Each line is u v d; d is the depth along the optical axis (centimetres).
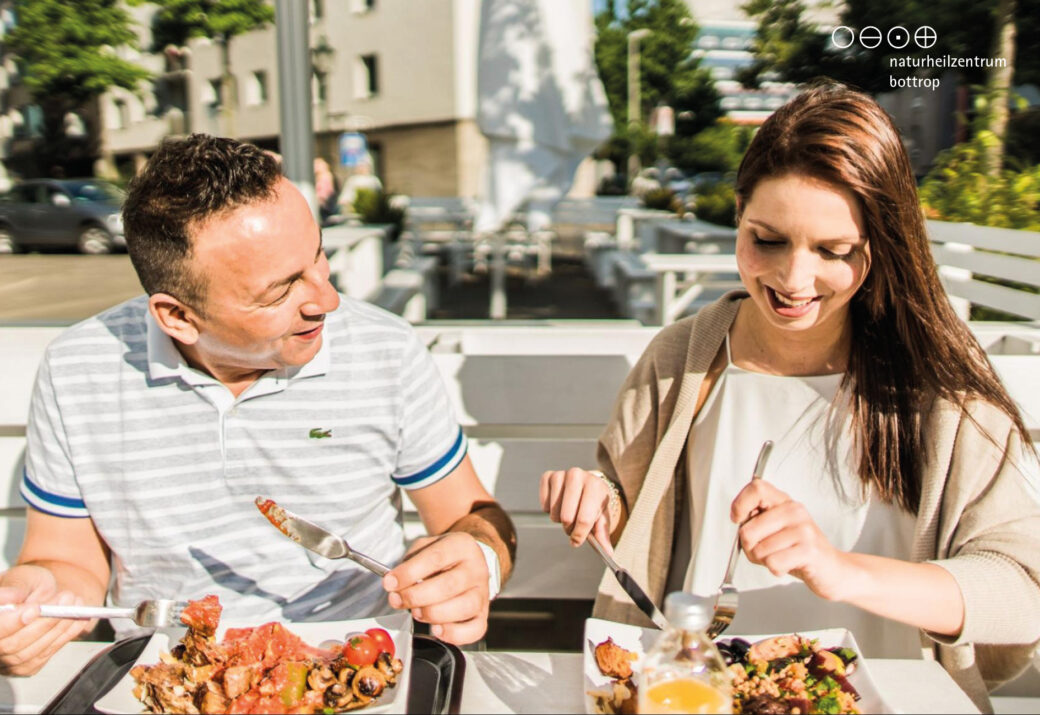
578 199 1002
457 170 1625
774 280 123
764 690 100
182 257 114
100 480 137
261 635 108
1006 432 126
